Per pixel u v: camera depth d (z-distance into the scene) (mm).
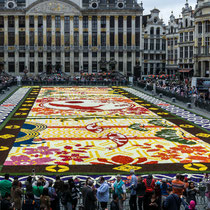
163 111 46469
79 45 105875
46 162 25266
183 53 95938
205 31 80625
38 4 103375
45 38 105125
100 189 16375
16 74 105562
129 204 17484
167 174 23016
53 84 85125
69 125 37344
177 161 25734
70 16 104562
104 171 23516
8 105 50312
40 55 105938
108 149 28672
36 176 22344
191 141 31219
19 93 65375
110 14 105312
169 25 108062
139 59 108375
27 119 40312
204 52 81062
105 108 48406
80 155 27000
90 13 104750
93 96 61750
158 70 115875
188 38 94000
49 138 31906
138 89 75438
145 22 120562
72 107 49000
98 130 35156
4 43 104438
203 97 53094
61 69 106125
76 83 85375
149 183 17484
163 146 29609
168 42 109125
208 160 26016
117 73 104500
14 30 104375
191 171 23594
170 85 67688
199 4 82375
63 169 23812
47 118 41000
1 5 103688
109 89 75188
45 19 104375
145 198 16547
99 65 107062
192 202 15766
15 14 103688
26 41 104625
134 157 26625
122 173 23109
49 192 16312
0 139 31250
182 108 49094
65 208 16281
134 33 106875
